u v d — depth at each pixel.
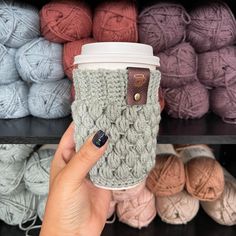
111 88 0.27
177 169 0.59
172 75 0.52
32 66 0.51
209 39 0.52
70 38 0.51
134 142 0.29
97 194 0.40
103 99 0.27
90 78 0.27
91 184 0.38
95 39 0.52
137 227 0.64
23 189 0.63
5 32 0.50
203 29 0.52
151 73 0.27
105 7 0.49
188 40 0.55
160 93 0.53
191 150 0.67
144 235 0.63
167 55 0.52
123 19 0.48
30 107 0.55
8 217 0.62
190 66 0.53
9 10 0.50
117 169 0.29
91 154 0.27
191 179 0.61
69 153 0.39
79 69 0.28
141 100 0.28
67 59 0.51
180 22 0.51
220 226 0.66
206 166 0.60
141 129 0.28
